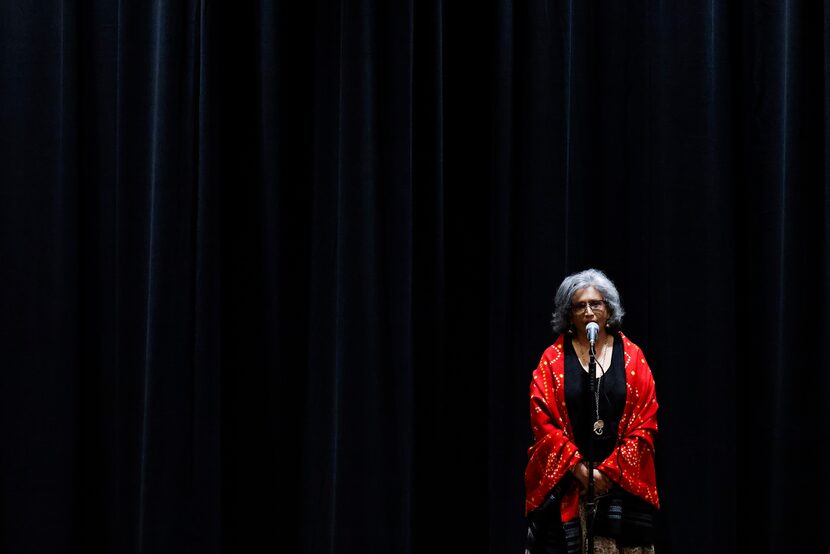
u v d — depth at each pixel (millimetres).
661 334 8484
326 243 8625
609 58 8844
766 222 8539
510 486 8414
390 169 8578
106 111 8734
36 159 8516
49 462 8328
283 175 8656
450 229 8766
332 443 8422
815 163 8766
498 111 8625
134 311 8539
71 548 8336
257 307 8555
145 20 8656
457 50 8836
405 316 8484
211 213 8461
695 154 8531
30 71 8570
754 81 8672
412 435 8445
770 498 8398
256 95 8625
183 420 8375
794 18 8789
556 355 6852
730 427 8414
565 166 8594
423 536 8539
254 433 8508
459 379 8664
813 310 8680
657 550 8422
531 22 8719
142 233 8594
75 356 8453
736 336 8641
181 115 8547
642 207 8672
